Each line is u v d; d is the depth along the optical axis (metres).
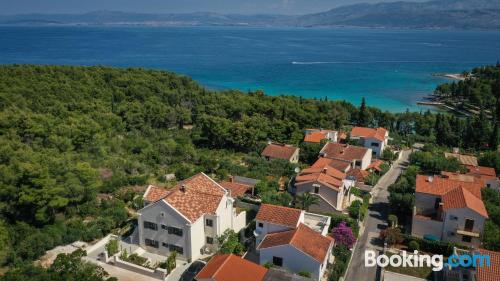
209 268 47.22
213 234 57.84
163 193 63.56
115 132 112.50
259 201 71.81
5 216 63.25
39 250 56.22
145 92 146.50
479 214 59.22
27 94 121.56
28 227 60.78
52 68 150.38
